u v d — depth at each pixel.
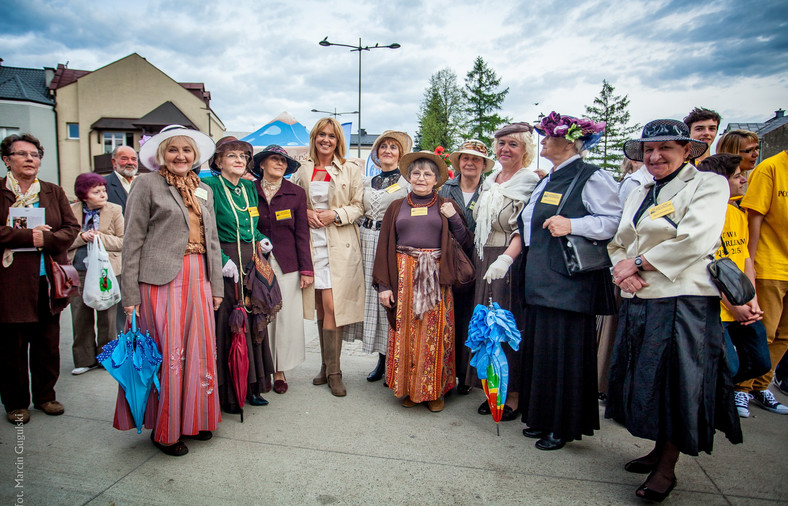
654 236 2.28
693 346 2.19
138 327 2.62
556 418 2.75
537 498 2.30
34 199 3.07
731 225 3.14
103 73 26.45
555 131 2.74
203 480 2.43
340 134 3.81
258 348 3.35
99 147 26.72
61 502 2.20
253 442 2.86
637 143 2.66
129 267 2.56
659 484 2.23
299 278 3.71
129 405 2.56
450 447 2.84
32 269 2.99
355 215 3.79
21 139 3.00
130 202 2.60
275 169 3.52
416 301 3.24
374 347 3.91
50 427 3.01
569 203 2.75
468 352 3.67
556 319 2.76
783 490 2.36
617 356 2.54
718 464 2.62
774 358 3.47
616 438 2.99
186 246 2.70
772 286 3.32
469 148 3.74
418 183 3.33
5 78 27.88
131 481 2.40
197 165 2.98
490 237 3.45
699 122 3.57
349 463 2.62
